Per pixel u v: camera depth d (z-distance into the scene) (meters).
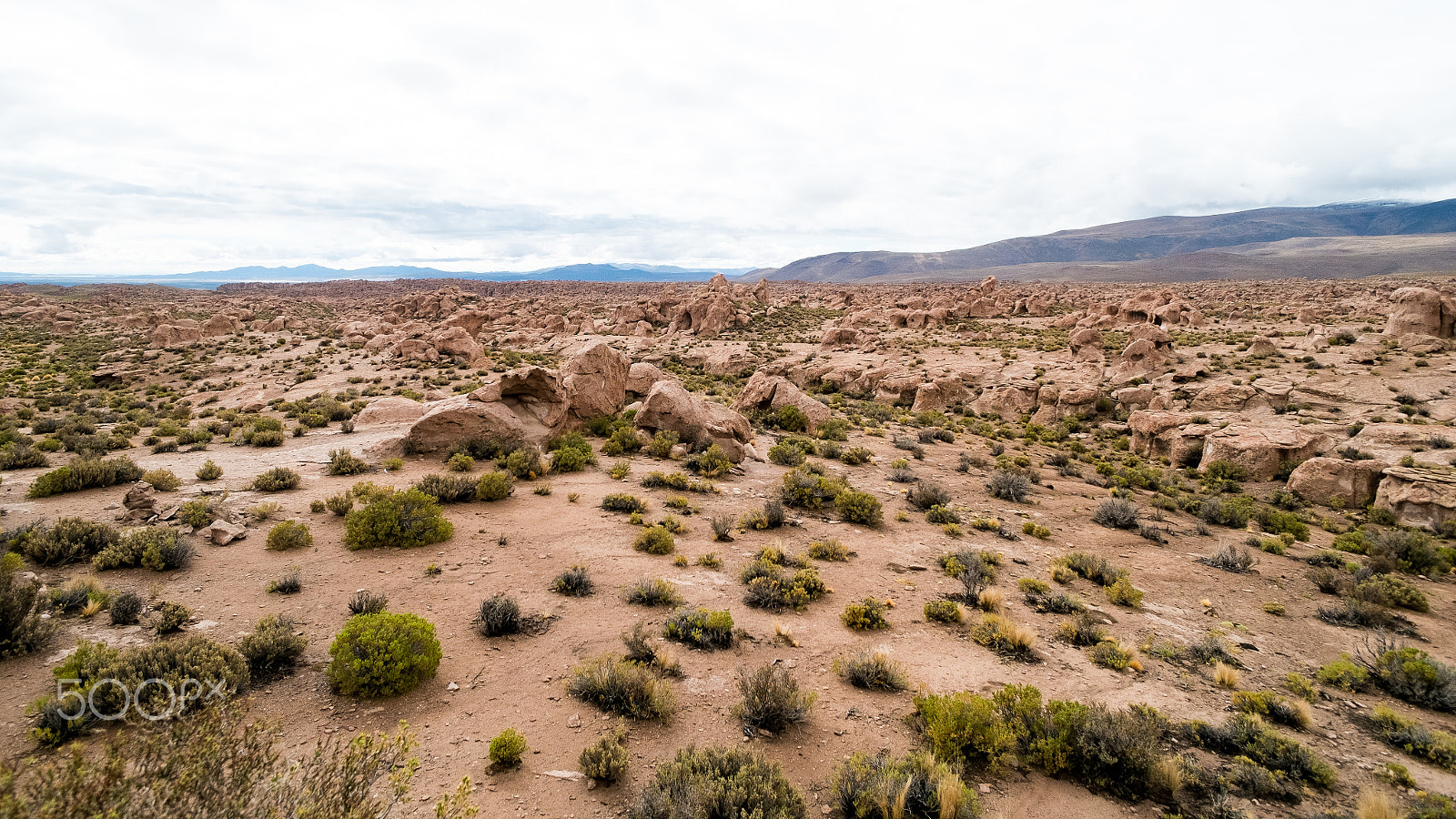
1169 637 11.50
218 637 8.50
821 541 14.97
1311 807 6.59
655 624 10.12
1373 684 9.80
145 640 8.16
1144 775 6.70
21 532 11.26
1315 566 17.02
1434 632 12.62
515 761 6.32
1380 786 7.07
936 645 10.30
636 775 6.31
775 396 37.91
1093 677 9.50
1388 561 17.30
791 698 7.42
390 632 7.55
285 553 12.13
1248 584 15.19
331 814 4.02
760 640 9.90
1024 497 22.94
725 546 14.72
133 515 12.89
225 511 13.75
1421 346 48.19
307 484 17.55
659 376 37.38
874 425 38.75
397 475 19.16
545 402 25.80
